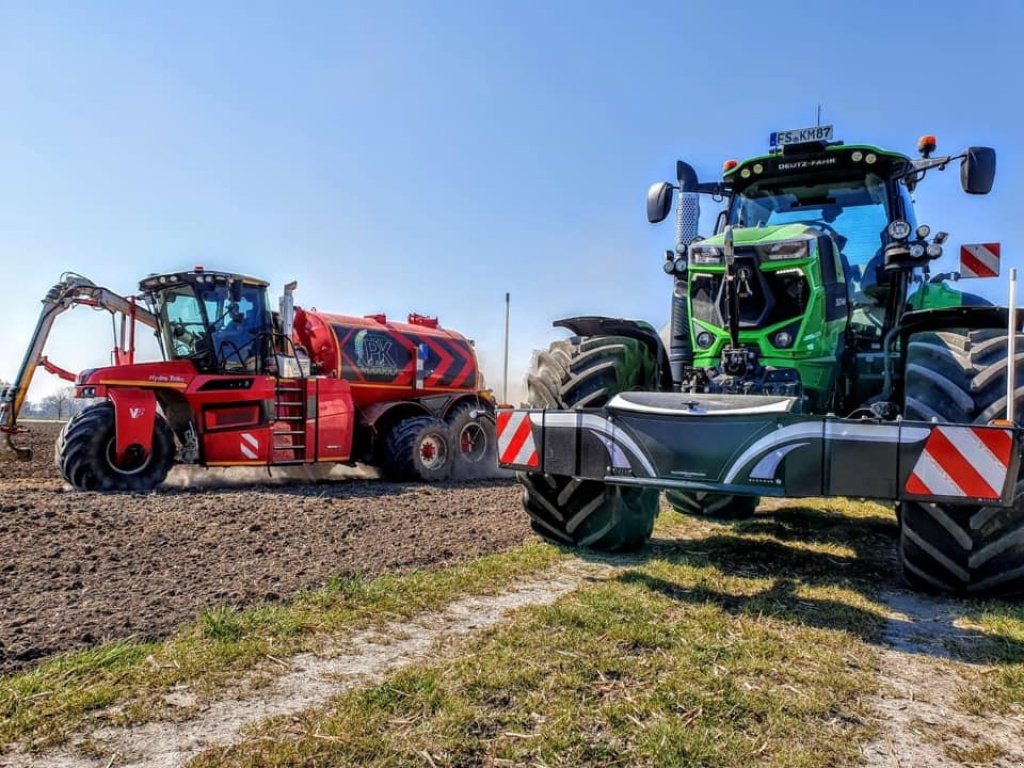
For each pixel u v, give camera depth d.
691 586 3.36
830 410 3.81
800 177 4.63
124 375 6.91
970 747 1.94
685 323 4.32
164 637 2.60
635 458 3.26
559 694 2.15
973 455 2.70
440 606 3.03
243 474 8.34
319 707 2.07
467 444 9.66
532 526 4.18
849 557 4.12
